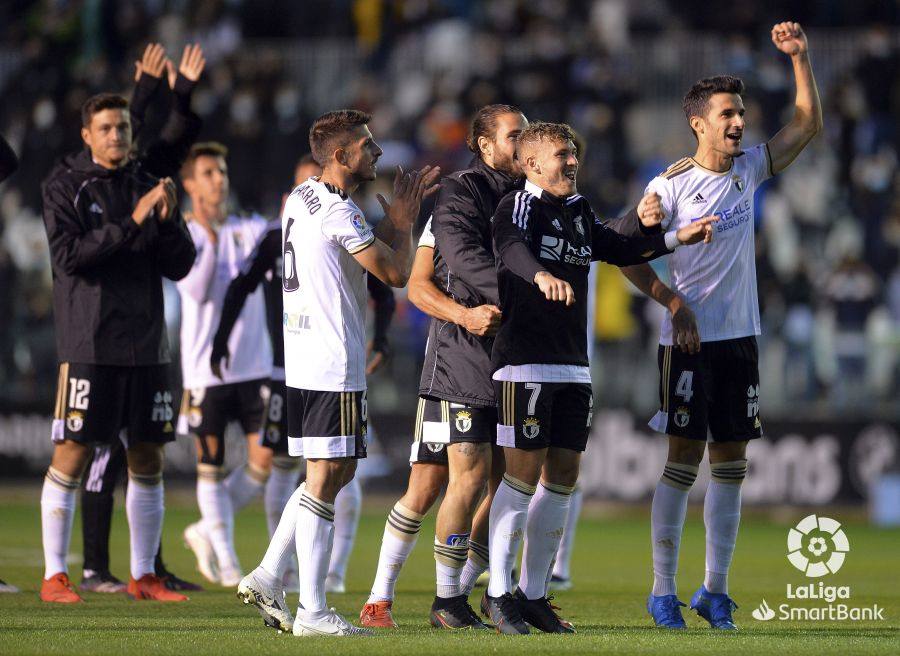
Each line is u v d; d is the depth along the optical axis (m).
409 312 56.09
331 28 76.88
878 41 68.81
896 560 38.84
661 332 23.69
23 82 71.75
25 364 56.94
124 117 26.73
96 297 26.17
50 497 26.41
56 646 18.81
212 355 29.06
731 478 23.56
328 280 20.80
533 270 19.91
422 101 70.94
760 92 66.81
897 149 66.69
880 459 52.00
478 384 21.69
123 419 26.80
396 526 22.38
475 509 22.05
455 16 74.94
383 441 55.72
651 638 20.16
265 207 67.12
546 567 21.66
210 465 31.33
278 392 30.47
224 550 30.77
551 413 21.27
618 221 22.34
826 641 20.00
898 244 62.03
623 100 67.38
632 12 75.50
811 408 52.72
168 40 76.50
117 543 40.59
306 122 68.75
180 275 27.00
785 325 53.53
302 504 20.73
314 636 20.09
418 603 27.20
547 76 68.50
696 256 23.17
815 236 63.72
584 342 21.44
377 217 62.88
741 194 23.52
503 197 21.52
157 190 25.55
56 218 26.23
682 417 23.09
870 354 52.91
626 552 40.75
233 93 70.25
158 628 21.45
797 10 73.88
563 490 21.55
